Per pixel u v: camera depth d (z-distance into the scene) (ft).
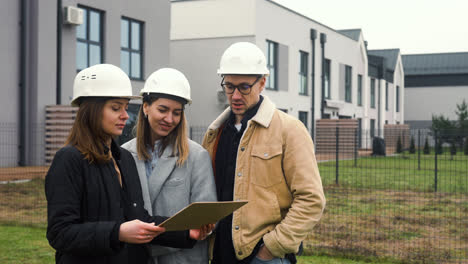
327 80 94.38
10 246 18.76
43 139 44.96
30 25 45.50
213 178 8.73
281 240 8.17
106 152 7.19
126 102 7.27
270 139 8.55
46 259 17.11
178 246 7.99
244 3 69.82
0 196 29.73
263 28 71.87
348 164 64.23
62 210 6.59
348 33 109.60
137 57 56.34
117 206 7.09
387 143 100.68
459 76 149.07
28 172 38.93
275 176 8.52
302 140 8.56
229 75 8.59
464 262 17.44
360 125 111.75
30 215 24.48
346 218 25.75
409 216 26.63
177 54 73.41
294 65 81.10
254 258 8.47
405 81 155.02
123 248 7.13
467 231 22.90
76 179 6.77
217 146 9.25
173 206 8.41
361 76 111.96
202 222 7.18
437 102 151.43
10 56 44.29
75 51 48.44
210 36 71.36
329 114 94.32
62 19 47.09
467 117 115.96
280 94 77.41
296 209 8.31
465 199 33.58
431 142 123.54
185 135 8.62
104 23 51.47
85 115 7.01
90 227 6.57
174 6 73.67
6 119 43.91
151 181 8.47
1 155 43.32
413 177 49.93
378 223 24.52
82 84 7.07
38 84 45.19
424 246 19.84
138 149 8.68
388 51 141.59
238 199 8.51
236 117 9.14
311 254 18.29
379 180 45.65
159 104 8.21
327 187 39.24
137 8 55.47
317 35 88.28
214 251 8.96
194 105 72.02
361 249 18.71
